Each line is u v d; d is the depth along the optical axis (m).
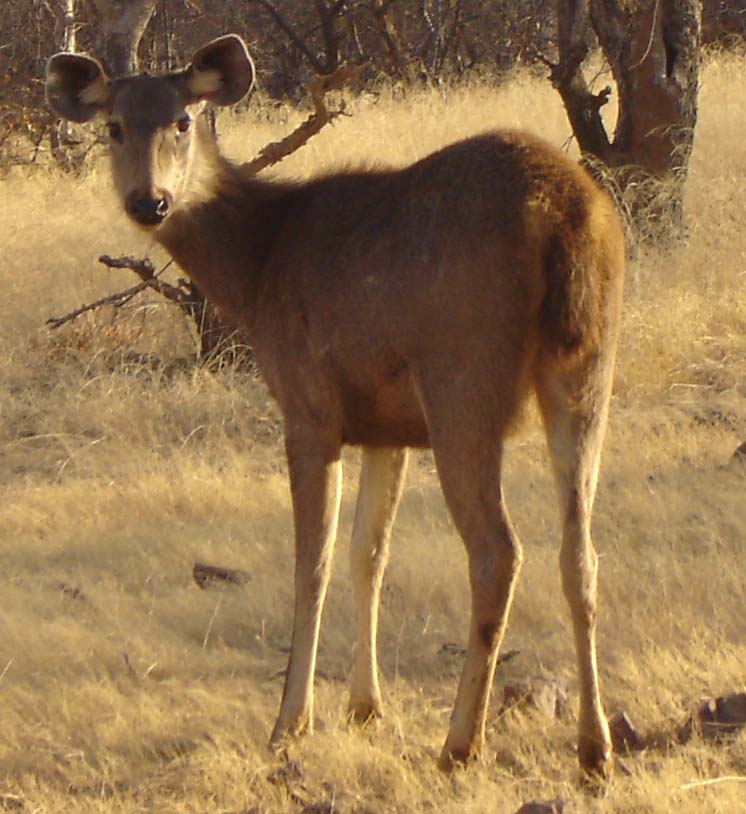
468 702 14.12
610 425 25.12
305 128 28.06
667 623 17.58
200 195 16.45
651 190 32.12
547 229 13.66
